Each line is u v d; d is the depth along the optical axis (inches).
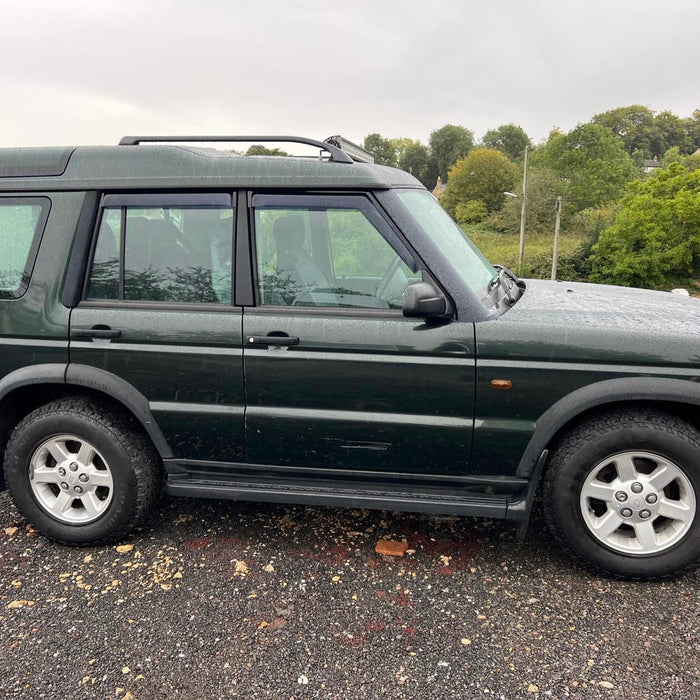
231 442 115.7
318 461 114.6
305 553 120.8
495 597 105.9
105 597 106.2
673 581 110.7
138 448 119.6
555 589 108.3
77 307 116.0
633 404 108.7
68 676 86.8
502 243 2605.8
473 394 105.7
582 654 91.0
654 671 87.3
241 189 111.3
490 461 109.0
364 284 109.8
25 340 117.3
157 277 115.2
